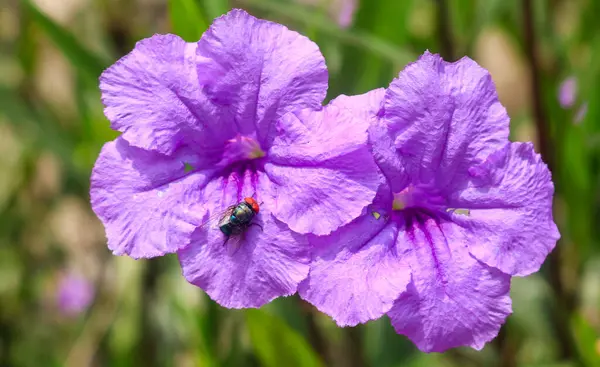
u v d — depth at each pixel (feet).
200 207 0.90
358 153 0.87
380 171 0.90
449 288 0.89
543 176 0.90
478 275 0.90
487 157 0.90
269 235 0.88
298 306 1.14
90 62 1.13
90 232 1.61
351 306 0.87
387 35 1.13
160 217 0.89
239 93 0.90
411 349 1.12
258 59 0.90
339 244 0.88
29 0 1.11
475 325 0.89
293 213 0.88
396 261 0.89
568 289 1.20
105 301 1.49
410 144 0.90
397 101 0.89
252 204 0.88
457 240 0.91
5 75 1.56
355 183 0.87
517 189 0.90
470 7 1.17
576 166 1.13
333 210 0.87
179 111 0.90
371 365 1.14
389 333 1.12
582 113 1.18
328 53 1.14
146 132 0.89
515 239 0.90
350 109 0.89
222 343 1.14
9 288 1.53
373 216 0.90
